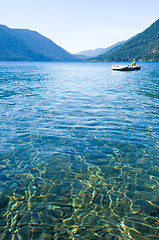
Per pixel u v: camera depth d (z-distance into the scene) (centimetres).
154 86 2348
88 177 500
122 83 2698
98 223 355
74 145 683
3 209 387
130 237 326
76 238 322
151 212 384
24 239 320
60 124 907
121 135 776
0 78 3447
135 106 1289
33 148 655
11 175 503
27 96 1677
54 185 465
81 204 403
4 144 680
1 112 1105
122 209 391
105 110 1181
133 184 474
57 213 377
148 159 593
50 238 321
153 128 858
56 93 1845
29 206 396
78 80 3172
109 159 591
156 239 323
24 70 6375
